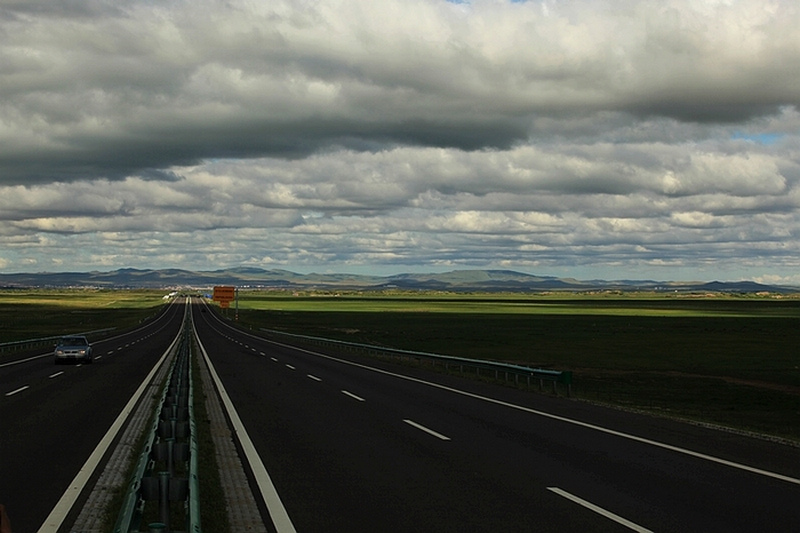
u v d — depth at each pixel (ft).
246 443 51.70
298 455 47.11
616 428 59.82
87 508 33.37
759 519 31.50
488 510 33.12
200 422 61.41
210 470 41.39
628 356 184.14
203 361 146.00
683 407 94.58
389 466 43.50
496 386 98.89
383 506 33.88
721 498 35.35
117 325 368.68
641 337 257.34
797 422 82.79
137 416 65.67
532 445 51.08
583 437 54.85
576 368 154.40
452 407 74.18
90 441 52.06
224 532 29.63
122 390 89.56
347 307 636.48
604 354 189.37
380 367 132.46
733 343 229.04
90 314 497.46
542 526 30.48
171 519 31.04
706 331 292.20
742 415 88.02
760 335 267.80
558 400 82.23
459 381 106.11
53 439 52.90
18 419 63.67
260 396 83.97
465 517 31.89
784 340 242.58
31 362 143.13
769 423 80.53
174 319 430.20
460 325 348.38
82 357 137.08
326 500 35.06
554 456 46.80
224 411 70.18
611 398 100.42
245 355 165.89
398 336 269.85
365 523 31.01
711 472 41.75
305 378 108.68
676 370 151.84
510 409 72.95
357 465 43.80
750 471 42.06
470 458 46.09
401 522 31.14
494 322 375.45
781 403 103.09
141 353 171.12
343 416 66.64
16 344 177.17
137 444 50.65
